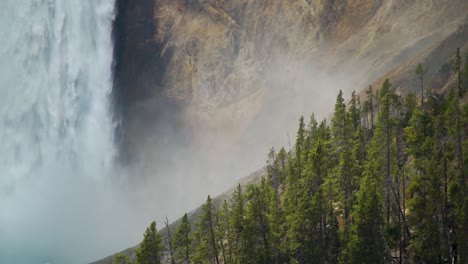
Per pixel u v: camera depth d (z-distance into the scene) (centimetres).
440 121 5016
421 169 4809
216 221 5425
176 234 5238
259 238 5181
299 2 12275
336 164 5734
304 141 6725
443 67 7150
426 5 9662
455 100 5025
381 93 6231
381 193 4897
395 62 8981
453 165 4744
